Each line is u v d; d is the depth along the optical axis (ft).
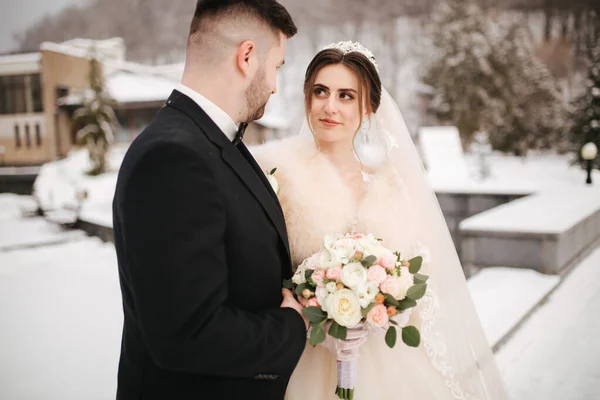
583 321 13.50
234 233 3.99
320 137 6.79
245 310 4.10
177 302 3.35
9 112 76.02
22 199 65.57
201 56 4.19
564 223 17.57
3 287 21.12
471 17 83.05
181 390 4.03
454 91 80.43
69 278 22.84
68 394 11.03
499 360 11.51
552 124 86.58
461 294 6.93
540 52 124.67
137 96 70.44
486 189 30.71
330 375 5.98
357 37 142.82
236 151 4.20
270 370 4.01
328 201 6.33
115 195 4.09
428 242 6.80
